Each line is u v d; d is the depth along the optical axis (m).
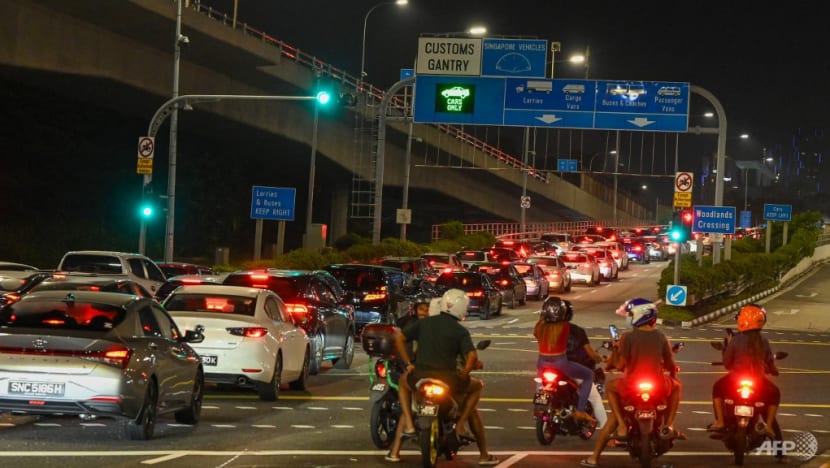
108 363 13.60
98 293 14.67
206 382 20.11
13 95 65.06
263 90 67.62
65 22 50.47
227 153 81.06
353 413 17.80
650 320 13.24
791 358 32.59
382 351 13.99
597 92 47.66
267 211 46.44
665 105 47.31
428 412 12.30
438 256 50.94
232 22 60.44
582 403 14.97
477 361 12.88
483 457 13.32
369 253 54.12
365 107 72.56
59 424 15.46
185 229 75.00
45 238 57.25
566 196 111.38
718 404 14.12
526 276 53.94
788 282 73.62
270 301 19.64
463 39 48.28
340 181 86.81
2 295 25.62
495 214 102.31
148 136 39.66
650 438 13.08
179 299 19.31
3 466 12.08
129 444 13.95
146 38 55.06
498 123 48.12
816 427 18.53
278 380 19.23
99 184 69.56
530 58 48.00
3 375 13.52
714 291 53.31
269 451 13.77
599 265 69.62
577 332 15.38
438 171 89.81
